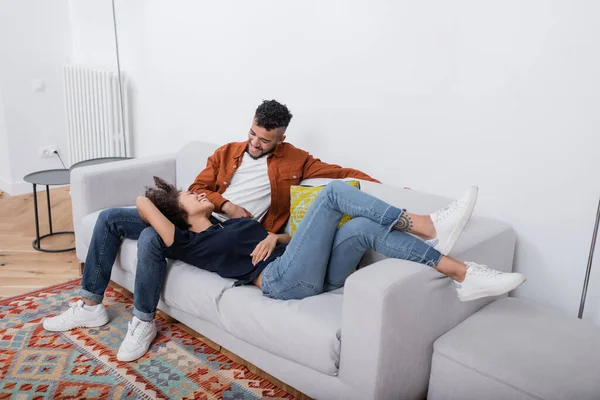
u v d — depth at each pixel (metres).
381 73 2.49
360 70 2.56
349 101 2.63
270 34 2.88
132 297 2.72
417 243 1.83
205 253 2.15
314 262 1.93
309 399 1.98
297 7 2.73
